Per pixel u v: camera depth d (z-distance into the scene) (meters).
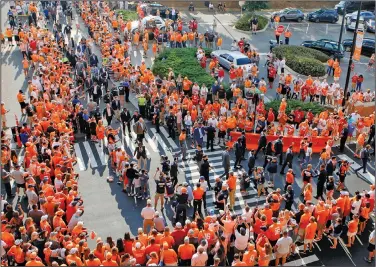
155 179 22.28
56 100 27.95
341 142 27.20
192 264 15.73
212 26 50.09
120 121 29.77
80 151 26.47
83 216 21.25
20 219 18.25
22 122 29.16
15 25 44.31
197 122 26.64
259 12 55.62
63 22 48.00
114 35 44.53
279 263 18.50
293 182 23.41
